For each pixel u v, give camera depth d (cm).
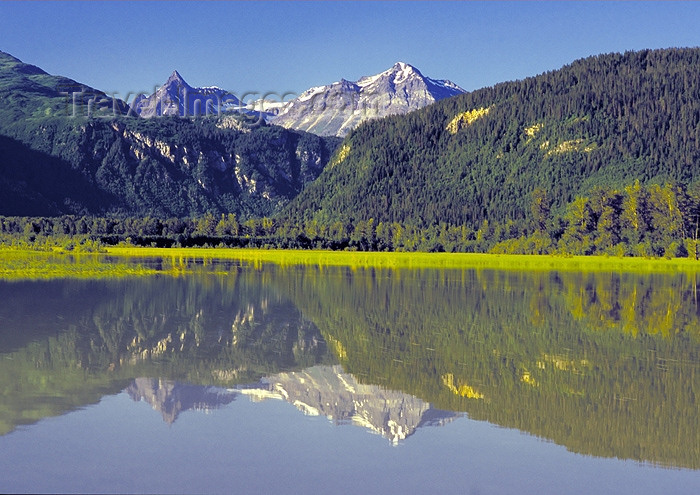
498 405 3072
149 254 16938
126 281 8494
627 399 3177
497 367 3794
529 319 5703
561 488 2214
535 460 2444
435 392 3272
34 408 2861
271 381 3434
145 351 4062
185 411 2909
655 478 2314
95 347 4125
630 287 8912
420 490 2180
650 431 2753
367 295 7412
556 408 3027
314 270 11606
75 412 2838
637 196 18438
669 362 3978
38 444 2461
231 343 4388
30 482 2152
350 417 2886
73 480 2181
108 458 2361
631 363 3938
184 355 3975
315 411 2953
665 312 6331
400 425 2788
